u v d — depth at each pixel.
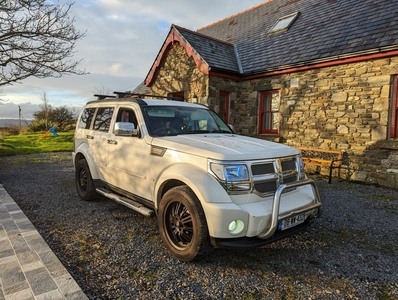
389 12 7.75
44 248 3.20
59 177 7.50
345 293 2.64
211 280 2.80
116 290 2.59
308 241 3.78
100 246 3.46
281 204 3.03
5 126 29.38
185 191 3.01
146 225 4.15
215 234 2.75
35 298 2.31
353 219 4.66
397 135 7.04
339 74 7.90
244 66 10.34
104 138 4.62
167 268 3.00
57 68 8.01
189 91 10.59
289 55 9.15
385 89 7.04
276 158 3.15
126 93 5.00
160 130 3.84
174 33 10.86
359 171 7.60
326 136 8.27
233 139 3.65
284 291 2.65
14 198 5.46
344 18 8.92
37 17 7.52
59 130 26.23
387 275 2.97
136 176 3.88
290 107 9.12
